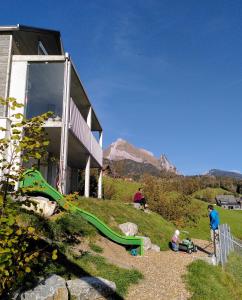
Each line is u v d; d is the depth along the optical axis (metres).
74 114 17.28
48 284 6.85
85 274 8.57
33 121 6.10
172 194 36.19
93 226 12.90
